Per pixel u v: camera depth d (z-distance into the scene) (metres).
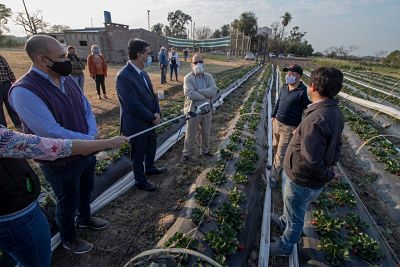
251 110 10.41
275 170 5.34
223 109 12.09
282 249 3.59
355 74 30.12
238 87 18.27
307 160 2.62
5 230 1.94
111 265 3.59
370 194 5.75
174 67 16.98
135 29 27.59
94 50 10.60
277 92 16.72
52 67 2.57
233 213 3.88
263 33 45.56
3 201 1.87
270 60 54.56
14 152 1.75
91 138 2.82
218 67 31.05
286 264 3.73
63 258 3.59
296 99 4.84
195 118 6.07
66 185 3.02
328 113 2.57
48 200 4.12
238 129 8.21
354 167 7.01
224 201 4.42
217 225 3.79
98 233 4.09
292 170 2.92
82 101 3.23
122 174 5.72
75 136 2.67
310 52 83.12
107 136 7.71
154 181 5.65
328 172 2.72
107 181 5.28
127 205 4.84
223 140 7.75
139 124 4.61
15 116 7.55
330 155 2.69
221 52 71.75
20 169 1.97
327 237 3.73
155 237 4.10
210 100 6.18
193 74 5.86
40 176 5.27
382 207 5.35
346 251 3.36
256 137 7.85
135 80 4.40
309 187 2.88
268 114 11.62
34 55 2.49
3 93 7.05
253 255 3.80
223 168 5.51
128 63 4.44
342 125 2.72
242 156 6.16
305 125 2.67
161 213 4.66
